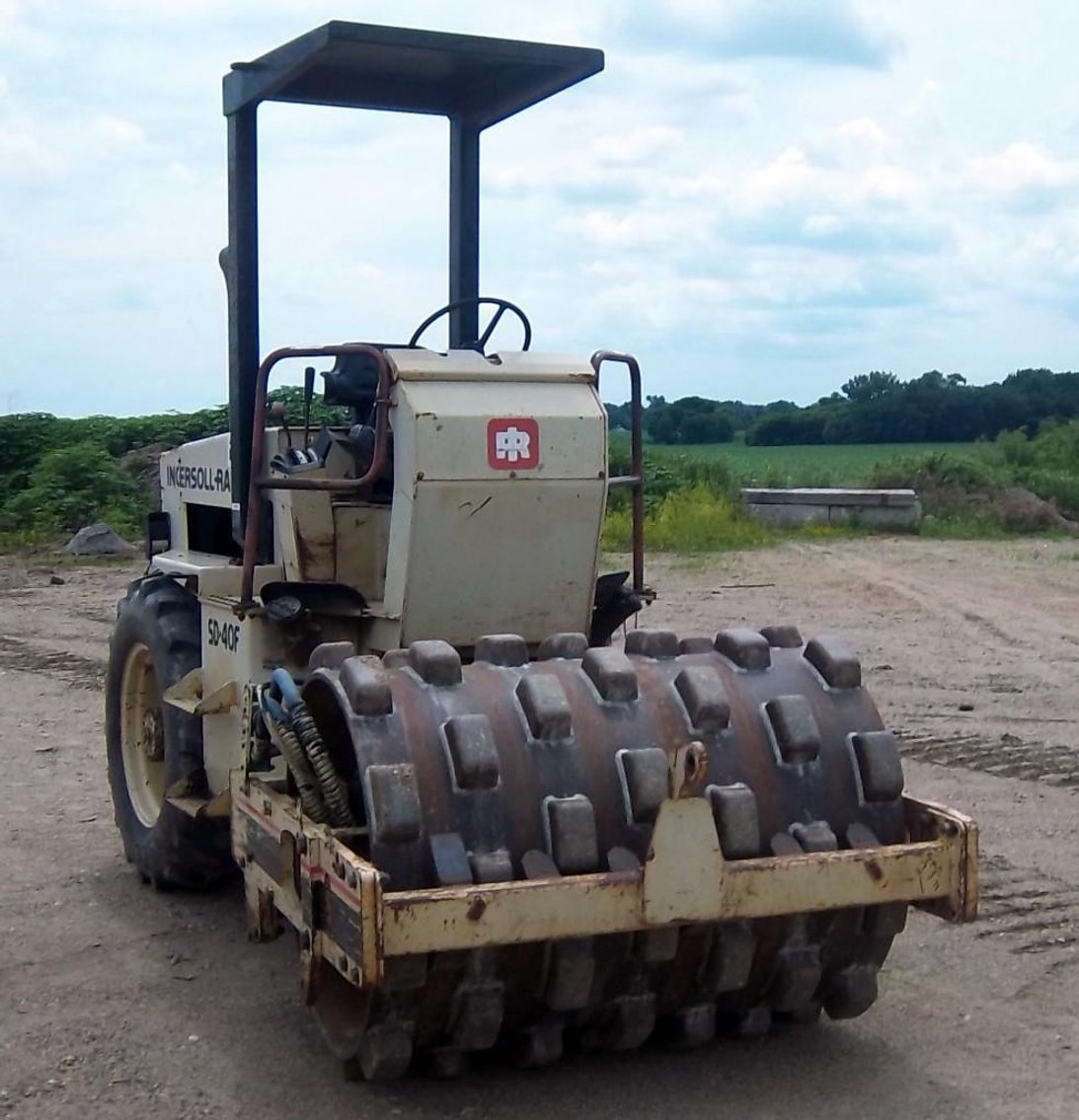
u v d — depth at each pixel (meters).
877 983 4.96
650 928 4.19
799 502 24.58
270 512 5.98
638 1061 4.81
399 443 5.20
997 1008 5.34
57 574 19.59
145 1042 5.04
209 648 6.05
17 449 27.70
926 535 23.83
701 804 4.21
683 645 4.97
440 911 3.99
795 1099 4.56
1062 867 6.92
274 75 5.64
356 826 4.52
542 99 6.17
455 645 5.36
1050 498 26.50
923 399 58.28
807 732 4.59
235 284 6.02
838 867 4.35
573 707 4.51
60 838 7.55
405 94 6.28
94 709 10.93
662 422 60.94
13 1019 5.24
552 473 5.28
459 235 6.49
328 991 4.62
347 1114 4.47
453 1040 4.40
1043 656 12.59
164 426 29.33
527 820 4.30
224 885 6.71
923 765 8.91
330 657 4.77
